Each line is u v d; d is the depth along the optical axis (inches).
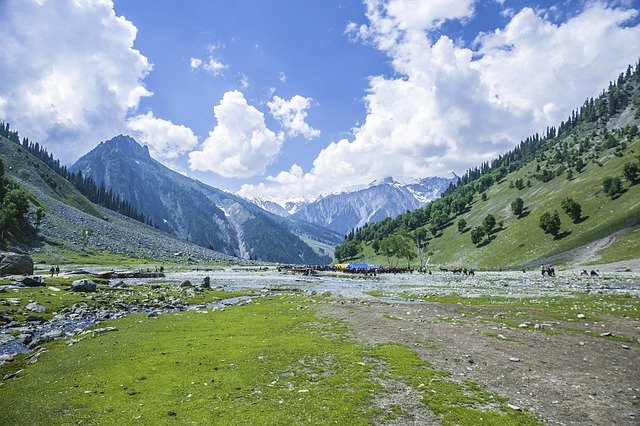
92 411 668.1
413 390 745.6
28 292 1987.0
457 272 5964.6
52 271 3287.4
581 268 5310.0
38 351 1075.3
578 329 1270.9
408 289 3006.9
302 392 737.6
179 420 625.0
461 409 657.6
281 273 6067.9
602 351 1014.4
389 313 1640.0
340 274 5866.1
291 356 976.9
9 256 2908.5
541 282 3353.8
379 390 746.8
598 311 1617.9
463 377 817.5
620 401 696.4
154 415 644.7
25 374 893.8
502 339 1136.2
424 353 995.3
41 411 674.8
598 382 789.2
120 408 676.7
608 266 4970.5
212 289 2962.6
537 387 762.2
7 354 1071.6
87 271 4131.4
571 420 620.4
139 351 1045.8
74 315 1596.9
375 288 3201.3
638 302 1855.3
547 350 1021.2
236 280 4362.7
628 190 7805.1
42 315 1555.1
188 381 806.5
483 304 1945.1
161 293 2421.3
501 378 812.0
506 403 685.3
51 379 847.1
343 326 1357.0
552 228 7775.6
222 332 1282.0
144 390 759.1
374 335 1202.0
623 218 6717.5
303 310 1760.6
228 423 613.0
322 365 904.9
